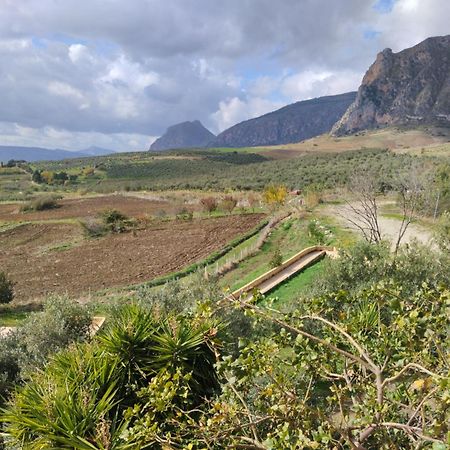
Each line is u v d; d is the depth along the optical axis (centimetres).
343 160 8919
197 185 8344
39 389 634
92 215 5588
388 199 3522
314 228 2803
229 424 376
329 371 432
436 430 279
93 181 11519
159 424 561
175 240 3684
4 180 12000
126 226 4412
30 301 2242
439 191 2738
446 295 392
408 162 4650
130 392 666
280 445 312
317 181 5872
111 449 519
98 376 642
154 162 14100
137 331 707
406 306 439
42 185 11025
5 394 876
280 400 366
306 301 493
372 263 1222
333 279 1234
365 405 338
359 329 470
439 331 395
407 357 379
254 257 2698
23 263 3281
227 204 4734
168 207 5750
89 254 3441
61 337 1005
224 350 722
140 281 2595
